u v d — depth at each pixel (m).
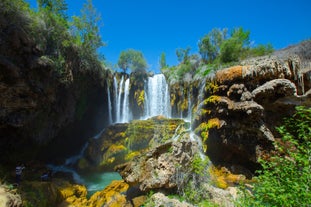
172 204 8.38
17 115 13.14
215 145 17.92
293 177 4.43
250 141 15.63
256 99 15.26
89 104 23.72
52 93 15.80
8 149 14.81
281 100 15.40
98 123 25.61
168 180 9.70
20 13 13.17
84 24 22.75
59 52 16.73
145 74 30.19
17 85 12.37
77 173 18.31
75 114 20.92
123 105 28.02
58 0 20.95
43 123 16.56
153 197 8.88
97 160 19.92
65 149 21.95
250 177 15.12
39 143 16.95
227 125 16.52
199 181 10.64
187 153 11.06
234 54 24.70
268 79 15.41
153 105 29.47
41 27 15.32
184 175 10.15
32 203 9.83
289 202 3.91
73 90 19.36
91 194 13.82
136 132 21.16
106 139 21.34
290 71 16.14
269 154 14.65
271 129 15.95
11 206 8.30
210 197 9.69
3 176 11.81
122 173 10.89
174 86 27.62
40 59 13.98
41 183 11.92
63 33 17.72
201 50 31.45
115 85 27.30
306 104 15.55
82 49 20.52
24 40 12.78
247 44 28.11
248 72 15.59
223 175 15.69
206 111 18.48
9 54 12.06
